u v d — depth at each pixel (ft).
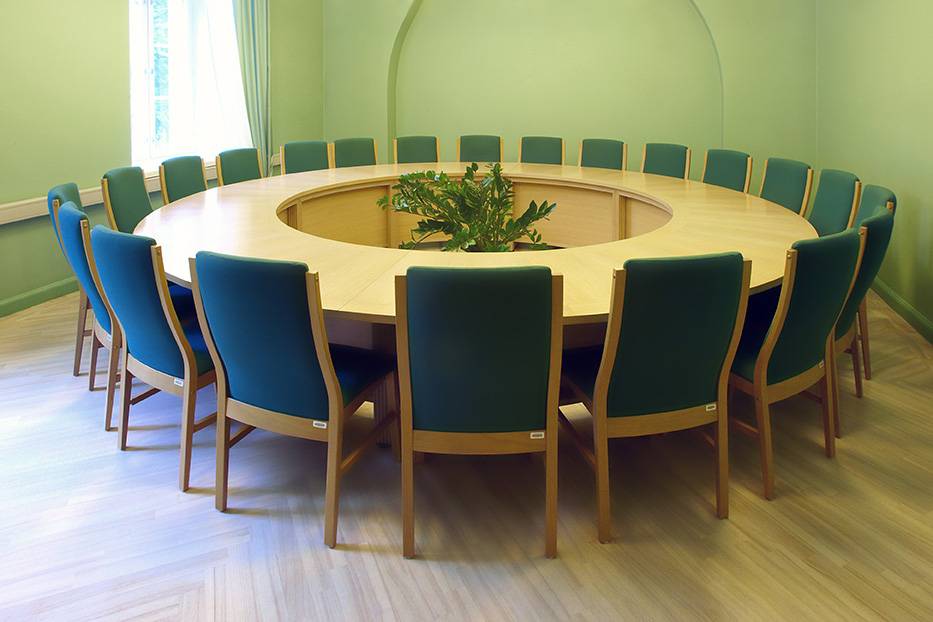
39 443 10.27
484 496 9.02
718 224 12.26
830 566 7.64
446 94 24.26
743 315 7.92
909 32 14.70
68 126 16.96
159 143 21.66
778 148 20.67
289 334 7.57
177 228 11.96
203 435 10.58
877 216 9.84
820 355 9.30
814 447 10.19
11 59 15.43
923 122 14.19
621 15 21.97
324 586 7.36
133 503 8.82
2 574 7.50
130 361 9.70
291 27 23.77
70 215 9.88
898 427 10.76
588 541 8.10
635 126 22.52
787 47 20.06
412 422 7.64
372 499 8.95
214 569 7.61
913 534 8.20
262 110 23.03
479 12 23.36
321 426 7.91
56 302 16.92
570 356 9.07
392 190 19.04
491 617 6.92
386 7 23.56
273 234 11.59
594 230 18.16
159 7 21.02
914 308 14.88
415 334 7.25
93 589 7.29
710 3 20.43
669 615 6.93
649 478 9.42
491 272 6.91
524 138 21.30
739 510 8.68
